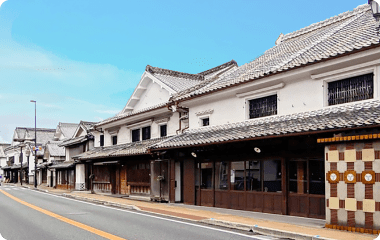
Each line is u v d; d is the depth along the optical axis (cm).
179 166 1823
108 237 902
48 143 4509
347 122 951
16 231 1016
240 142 1367
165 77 2342
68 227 1069
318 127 1008
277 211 1266
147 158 2069
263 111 1453
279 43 2162
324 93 1214
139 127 2392
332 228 948
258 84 1398
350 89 1155
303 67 1206
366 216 885
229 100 1602
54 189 3778
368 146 897
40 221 1202
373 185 879
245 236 914
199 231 988
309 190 1173
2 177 7744
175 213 1363
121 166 2494
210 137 1449
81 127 3597
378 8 1266
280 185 1266
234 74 1800
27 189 3869
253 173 1379
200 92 1619
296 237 870
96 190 2795
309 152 1171
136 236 913
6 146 8288
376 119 885
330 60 1118
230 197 1474
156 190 1906
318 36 1670
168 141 1709
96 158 2509
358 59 1076
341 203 940
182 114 1948
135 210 1554
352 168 923
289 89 1337
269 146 1302
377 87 1064
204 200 1611
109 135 2845
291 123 1185
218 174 1549
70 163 3681
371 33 1163
